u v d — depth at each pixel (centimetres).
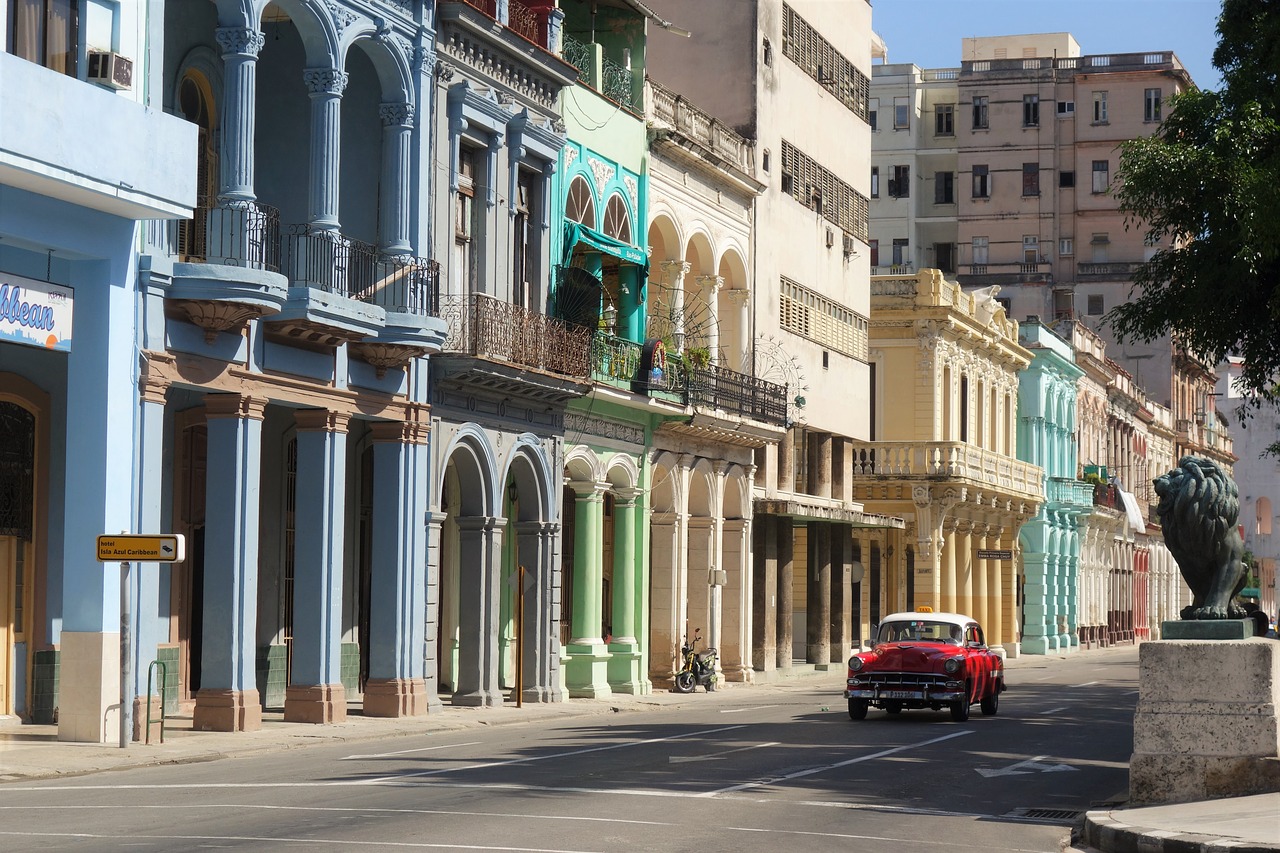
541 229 4025
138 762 2392
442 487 3716
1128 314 3288
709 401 4784
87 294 2691
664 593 4722
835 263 6162
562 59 4034
